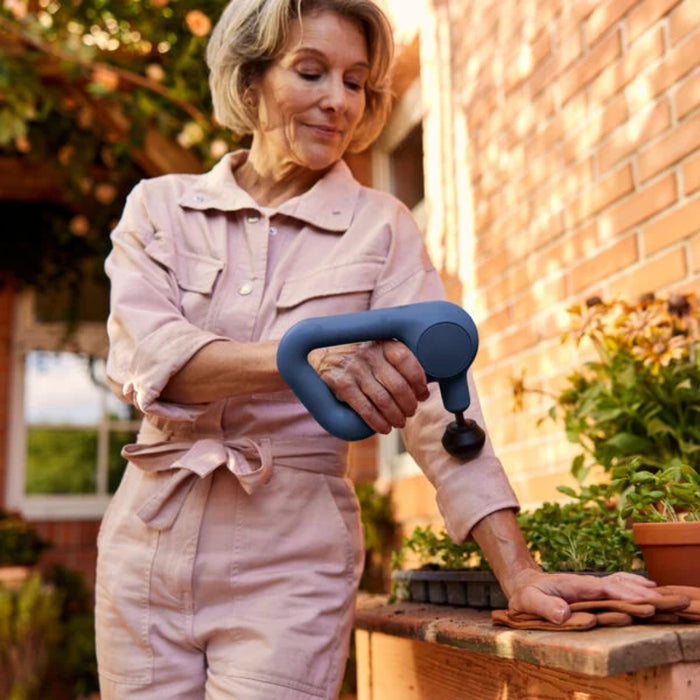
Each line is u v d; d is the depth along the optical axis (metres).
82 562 6.45
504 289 2.89
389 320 1.19
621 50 2.26
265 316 1.43
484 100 3.08
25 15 4.23
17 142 4.68
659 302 1.87
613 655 0.95
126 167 4.98
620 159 2.25
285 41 1.44
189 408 1.33
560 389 2.51
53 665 4.68
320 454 1.40
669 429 1.75
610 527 1.53
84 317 6.75
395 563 2.15
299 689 1.31
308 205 1.49
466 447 1.35
